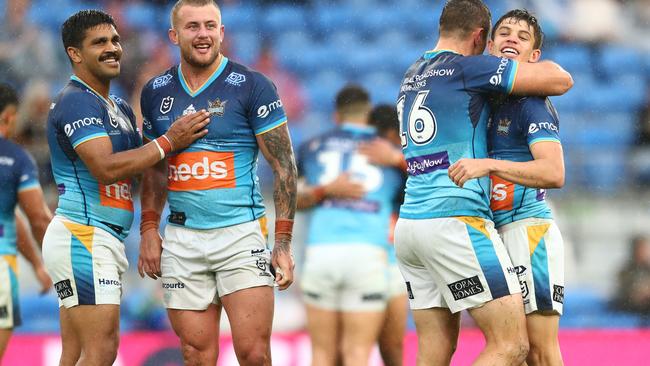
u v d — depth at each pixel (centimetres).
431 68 1806
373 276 2717
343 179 2759
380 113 2867
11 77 4591
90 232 1888
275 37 5138
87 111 1853
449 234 1748
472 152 1764
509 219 1881
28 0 4928
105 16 1917
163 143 1809
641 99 4903
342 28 5225
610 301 3716
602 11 5238
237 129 1844
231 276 1855
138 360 2788
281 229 1864
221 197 1842
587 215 4047
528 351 1764
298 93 4850
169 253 1889
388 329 2739
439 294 1848
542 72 1736
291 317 3400
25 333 3491
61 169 1911
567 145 4584
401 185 2794
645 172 4309
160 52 4738
